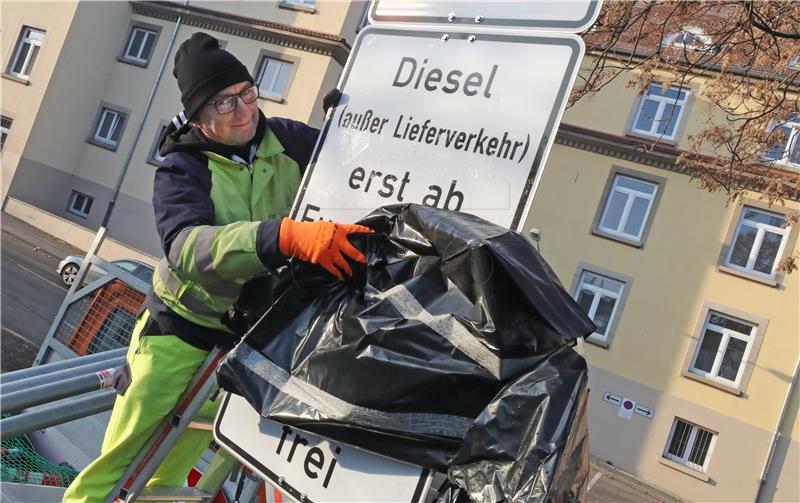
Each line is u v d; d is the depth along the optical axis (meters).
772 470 16.22
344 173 1.71
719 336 17.34
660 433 17.16
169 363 1.94
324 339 1.33
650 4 7.17
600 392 17.80
